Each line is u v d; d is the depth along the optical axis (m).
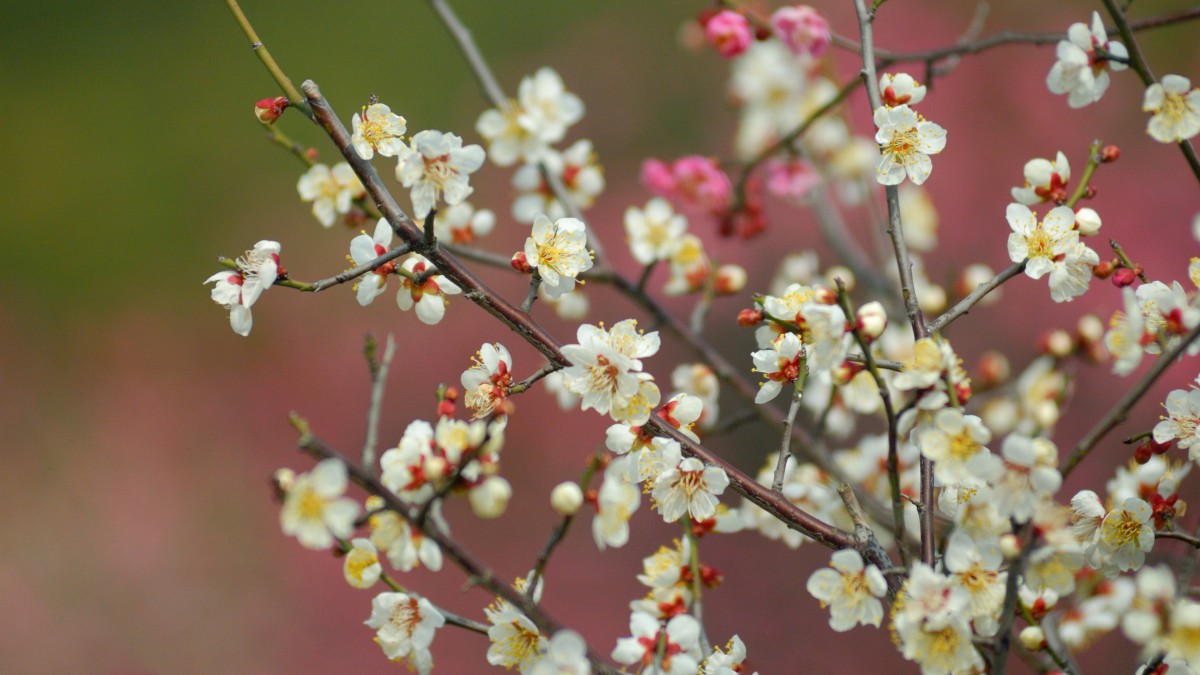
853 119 6.29
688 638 1.97
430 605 2.01
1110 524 2.07
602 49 8.35
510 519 5.74
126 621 5.60
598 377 1.97
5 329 7.14
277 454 6.40
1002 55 7.11
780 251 6.20
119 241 7.70
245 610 5.59
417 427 2.04
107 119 8.43
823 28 3.37
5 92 8.53
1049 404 2.00
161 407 6.70
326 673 5.30
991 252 6.43
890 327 3.63
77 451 6.41
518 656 2.03
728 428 3.25
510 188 6.84
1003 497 1.75
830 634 4.84
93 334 7.18
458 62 8.54
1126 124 6.88
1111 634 4.44
